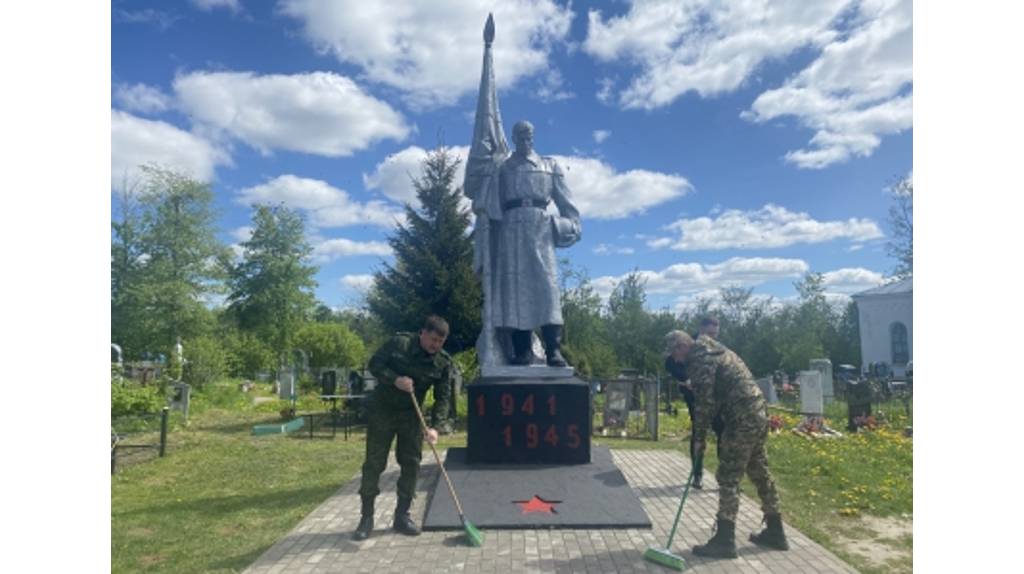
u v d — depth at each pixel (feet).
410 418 18.60
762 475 17.25
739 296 132.77
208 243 126.11
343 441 42.06
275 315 147.95
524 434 24.26
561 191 28.27
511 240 27.37
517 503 20.24
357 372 57.21
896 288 127.34
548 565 15.76
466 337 65.21
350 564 15.93
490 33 29.12
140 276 119.03
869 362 127.75
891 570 16.05
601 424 49.14
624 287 116.37
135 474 31.35
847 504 22.56
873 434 42.37
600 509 19.76
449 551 16.87
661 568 15.61
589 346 72.64
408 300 65.31
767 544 17.33
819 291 132.77
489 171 27.89
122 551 17.84
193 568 16.24
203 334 121.29
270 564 15.99
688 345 17.47
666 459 31.89
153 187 122.83
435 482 23.32
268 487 27.02
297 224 151.33
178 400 54.03
